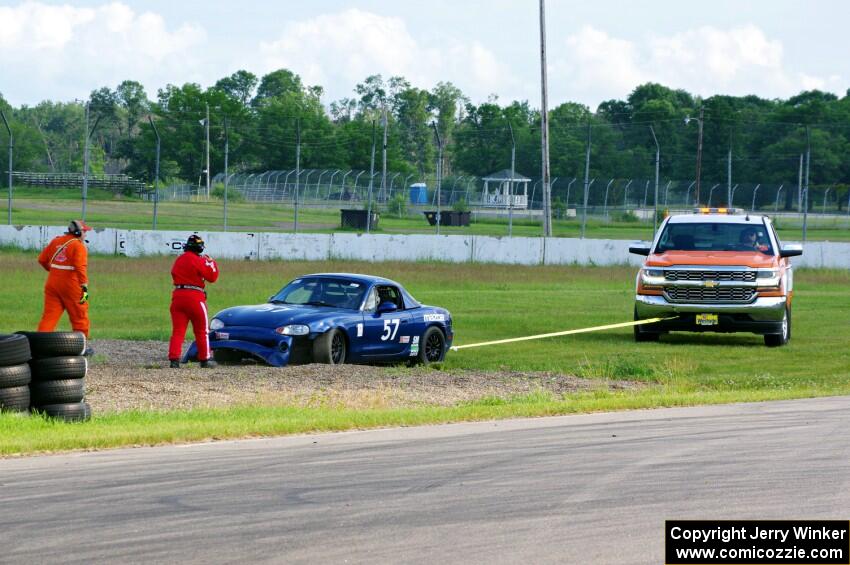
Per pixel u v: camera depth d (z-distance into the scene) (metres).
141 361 42.34
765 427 28.47
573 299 79.38
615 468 22.73
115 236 112.62
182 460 23.48
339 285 44.31
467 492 20.39
